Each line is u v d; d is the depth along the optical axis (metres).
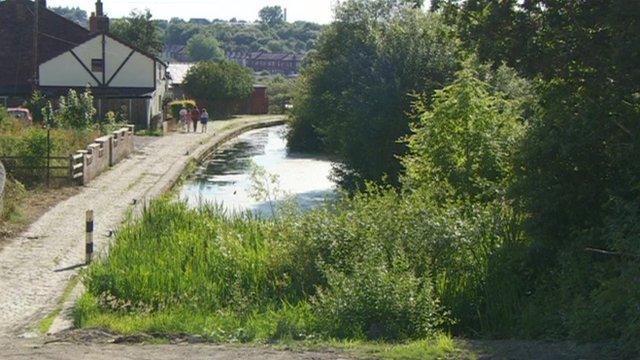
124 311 13.70
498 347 10.34
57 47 59.88
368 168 34.09
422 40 34.38
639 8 11.52
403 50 34.31
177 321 12.32
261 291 14.54
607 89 12.84
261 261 15.30
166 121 59.66
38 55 59.38
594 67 12.90
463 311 13.34
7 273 16.98
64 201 26.47
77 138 33.78
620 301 10.48
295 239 15.36
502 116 20.36
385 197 16.58
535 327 12.14
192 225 18.88
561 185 13.45
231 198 32.25
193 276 14.73
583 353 9.88
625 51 11.63
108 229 21.97
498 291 13.38
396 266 13.17
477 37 13.59
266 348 10.41
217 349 10.34
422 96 31.38
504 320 12.96
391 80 33.94
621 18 11.76
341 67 40.84
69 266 17.73
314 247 15.05
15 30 58.94
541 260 13.80
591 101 13.04
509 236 14.51
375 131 33.47
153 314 13.29
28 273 17.02
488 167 19.50
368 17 41.53
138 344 10.94
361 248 14.77
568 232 13.58
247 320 12.48
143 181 32.28
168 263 15.27
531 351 10.04
